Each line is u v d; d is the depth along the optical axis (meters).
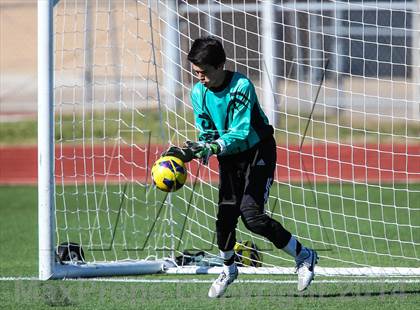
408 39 32.09
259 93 26.42
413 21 31.69
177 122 24.17
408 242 22.97
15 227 27.83
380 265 20.80
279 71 29.36
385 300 16.19
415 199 32.56
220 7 22.56
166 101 24.92
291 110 39.66
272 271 19.44
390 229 26.59
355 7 30.86
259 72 24.47
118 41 39.59
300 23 29.61
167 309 15.58
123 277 19.36
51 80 18.64
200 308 15.64
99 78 42.97
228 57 24.56
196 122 16.47
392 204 31.61
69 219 28.50
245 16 22.83
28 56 60.34
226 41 22.42
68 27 38.22
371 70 34.16
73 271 19.11
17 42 60.41
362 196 33.38
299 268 16.62
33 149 41.25
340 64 33.31
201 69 15.41
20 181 40.22
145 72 41.22
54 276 18.89
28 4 60.19
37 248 23.91
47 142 18.59
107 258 22.00
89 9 37.03
